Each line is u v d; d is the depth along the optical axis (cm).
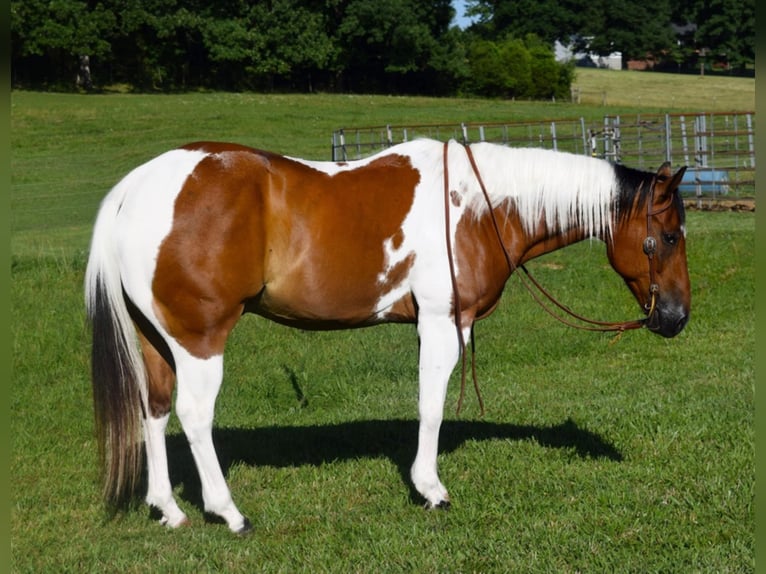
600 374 840
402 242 477
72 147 3131
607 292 1130
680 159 2141
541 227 511
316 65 5825
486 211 491
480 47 5969
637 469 552
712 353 899
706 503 496
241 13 5741
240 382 818
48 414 721
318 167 481
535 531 466
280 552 448
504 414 703
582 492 519
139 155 2948
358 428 676
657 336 977
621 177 510
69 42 5025
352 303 480
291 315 483
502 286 511
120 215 455
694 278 1185
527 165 500
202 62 5784
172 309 450
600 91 6053
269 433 667
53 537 476
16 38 4947
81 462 608
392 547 449
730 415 659
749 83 6544
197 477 571
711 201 1709
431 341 484
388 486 543
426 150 500
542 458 584
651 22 7781
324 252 466
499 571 424
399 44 5762
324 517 496
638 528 466
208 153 460
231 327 462
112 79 5541
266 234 459
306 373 839
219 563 436
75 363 866
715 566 421
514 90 5831
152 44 5509
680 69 7881
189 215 445
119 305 458
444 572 422
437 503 495
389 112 4153
